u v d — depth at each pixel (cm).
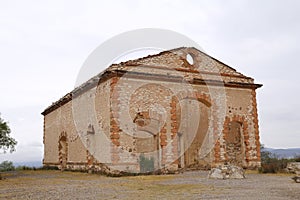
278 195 790
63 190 979
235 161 1850
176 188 976
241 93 1902
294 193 823
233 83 1864
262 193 831
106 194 868
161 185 1065
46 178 1489
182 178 1316
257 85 1938
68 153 2078
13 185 1184
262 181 1161
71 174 1688
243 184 1068
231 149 1855
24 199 812
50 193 916
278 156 2422
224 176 1277
